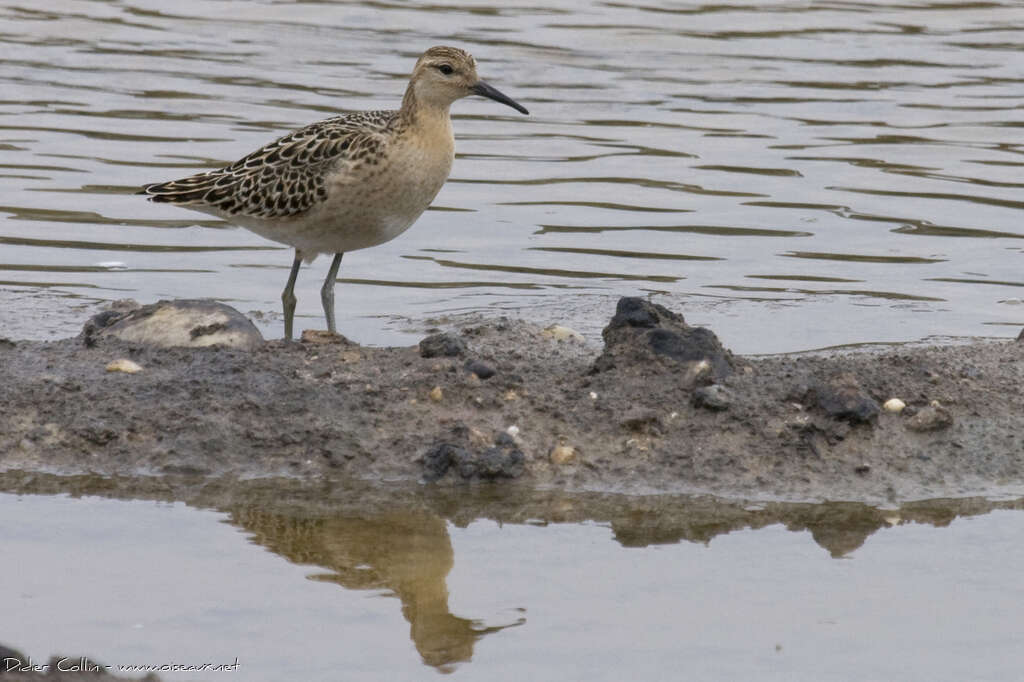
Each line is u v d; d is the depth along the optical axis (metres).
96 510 10.72
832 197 19.11
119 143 20.17
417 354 12.89
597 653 8.77
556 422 11.91
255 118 21.20
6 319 14.88
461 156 20.42
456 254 17.44
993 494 11.33
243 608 9.27
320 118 21.14
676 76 23.50
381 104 21.73
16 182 18.84
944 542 10.45
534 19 25.98
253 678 8.43
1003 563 10.10
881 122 21.73
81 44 24.31
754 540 10.46
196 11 26.30
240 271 16.91
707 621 9.21
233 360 12.55
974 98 22.61
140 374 12.41
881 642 8.95
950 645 8.93
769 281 16.66
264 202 13.93
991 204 18.86
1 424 11.75
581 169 20.00
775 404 12.02
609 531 10.58
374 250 17.64
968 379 12.65
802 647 8.89
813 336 14.88
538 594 9.55
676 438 11.77
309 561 9.99
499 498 11.12
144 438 11.65
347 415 11.92
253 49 24.31
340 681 8.42
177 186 14.39
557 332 14.30
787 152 20.59
